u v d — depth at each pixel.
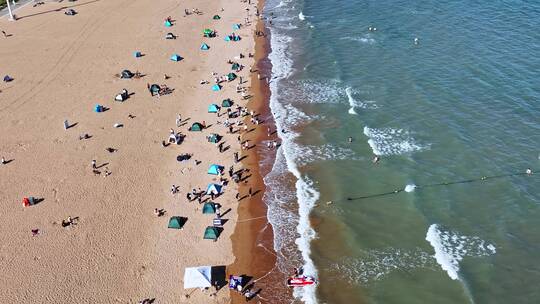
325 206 43.22
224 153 50.00
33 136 52.62
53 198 43.81
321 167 47.84
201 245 39.25
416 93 57.97
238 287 35.41
